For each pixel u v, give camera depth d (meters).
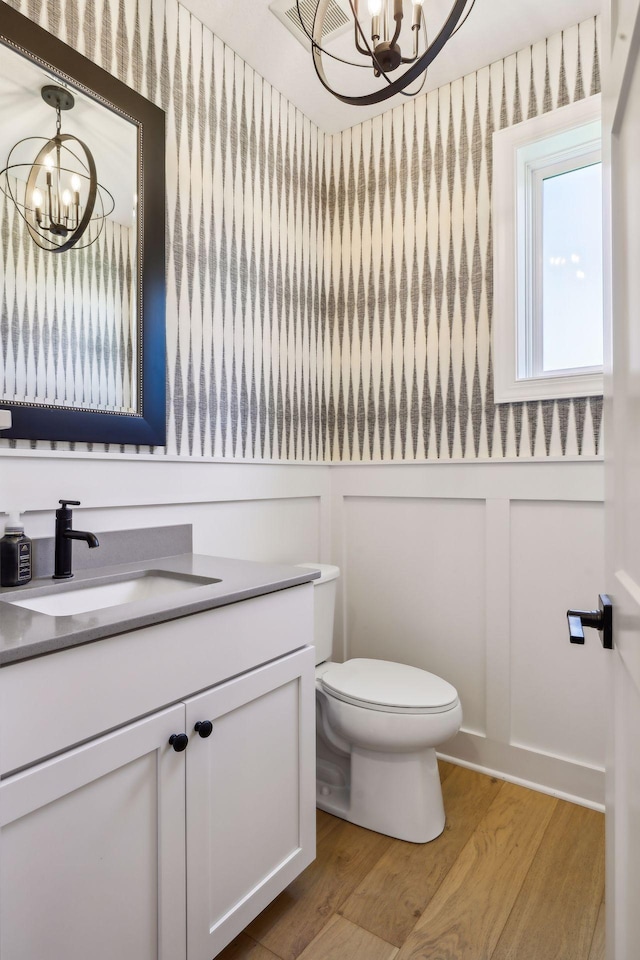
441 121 2.06
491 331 1.95
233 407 1.87
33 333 1.29
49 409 1.31
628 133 0.64
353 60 1.89
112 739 0.89
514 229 1.90
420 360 2.12
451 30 1.00
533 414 1.87
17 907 0.77
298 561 2.17
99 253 1.43
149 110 1.55
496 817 1.71
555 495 1.82
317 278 2.30
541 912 1.33
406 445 2.15
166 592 1.35
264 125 2.01
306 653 1.35
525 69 1.86
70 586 1.24
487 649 1.96
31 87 1.28
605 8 0.78
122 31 1.50
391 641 2.20
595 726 1.76
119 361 1.48
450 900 1.37
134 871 0.94
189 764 1.03
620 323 0.70
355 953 1.22
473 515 2.00
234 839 1.14
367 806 1.67
